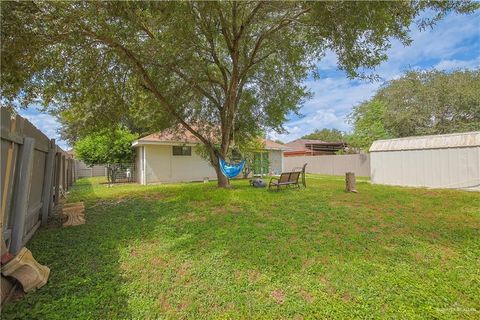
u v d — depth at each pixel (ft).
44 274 9.85
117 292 9.21
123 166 56.44
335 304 8.56
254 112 37.58
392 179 40.40
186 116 36.37
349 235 14.85
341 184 39.60
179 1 15.39
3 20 12.86
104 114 29.43
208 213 20.13
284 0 17.99
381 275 10.46
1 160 8.71
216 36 26.73
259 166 65.21
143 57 22.52
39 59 17.67
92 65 22.40
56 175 23.56
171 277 10.32
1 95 18.44
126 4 14.76
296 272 10.66
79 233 15.96
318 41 19.34
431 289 9.46
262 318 7.91
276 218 18.38
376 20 14.62
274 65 32.07
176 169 53.52
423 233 15.43
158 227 16.83
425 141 36.63
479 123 60.90
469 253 12.73
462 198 26.07
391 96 70.79
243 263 11.37
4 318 7.66
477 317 7.97
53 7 14.39
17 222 10.50
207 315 8.05
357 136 71.72
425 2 15.70
